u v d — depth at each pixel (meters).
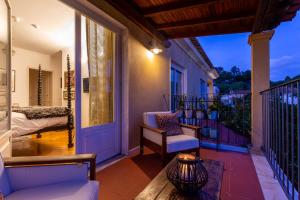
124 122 3.22
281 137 2.13
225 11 2.99
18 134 2.89
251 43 3.33
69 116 3.56
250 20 3.24
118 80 3.20
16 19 3.78
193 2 2.68
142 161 2.86
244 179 2.24
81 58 2.48
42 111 3.31
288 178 1.84
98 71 2.86
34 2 3.10
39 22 3.95
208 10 2.96
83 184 1.25
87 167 1.34
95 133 2.70
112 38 3.12
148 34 3.64
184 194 1.21
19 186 1.23
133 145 3.35
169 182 1.37
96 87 2.81
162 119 3.04
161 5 2.87
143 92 3.67
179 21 3.44
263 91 2.94
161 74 4.48
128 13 2.72
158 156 3.10
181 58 6.23
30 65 5.98
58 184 1.26
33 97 6.33
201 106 5.16
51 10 3.42
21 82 5.76
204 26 3.61
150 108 3.95
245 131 4.21
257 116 3.20
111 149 3.04
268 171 2.46
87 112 2.62
